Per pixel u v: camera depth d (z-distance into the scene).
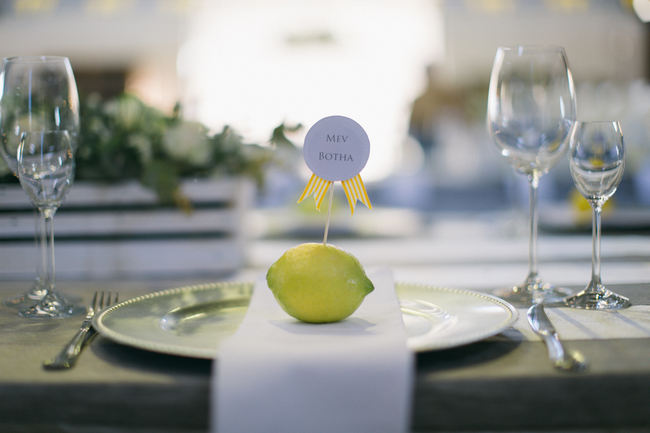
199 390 0.52
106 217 0.94
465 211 2.83
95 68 4.21
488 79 3.97
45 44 4.09
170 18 4.18
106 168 0.92
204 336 0.60
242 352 0.51
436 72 3.91
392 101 4.67
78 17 4.08
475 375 0.52
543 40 4.26
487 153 3.62
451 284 0.84
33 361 0.57
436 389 0.52
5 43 4.03
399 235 1.42
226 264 0.96
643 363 0.54
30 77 0.77
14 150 0.77
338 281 0.59
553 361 0.55
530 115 0.77
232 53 4.60
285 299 0.60
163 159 0.95
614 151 0.70
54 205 0.75
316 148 0.64
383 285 0.68
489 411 0.52
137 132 0.95
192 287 0.72
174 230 0.95
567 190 2.30
